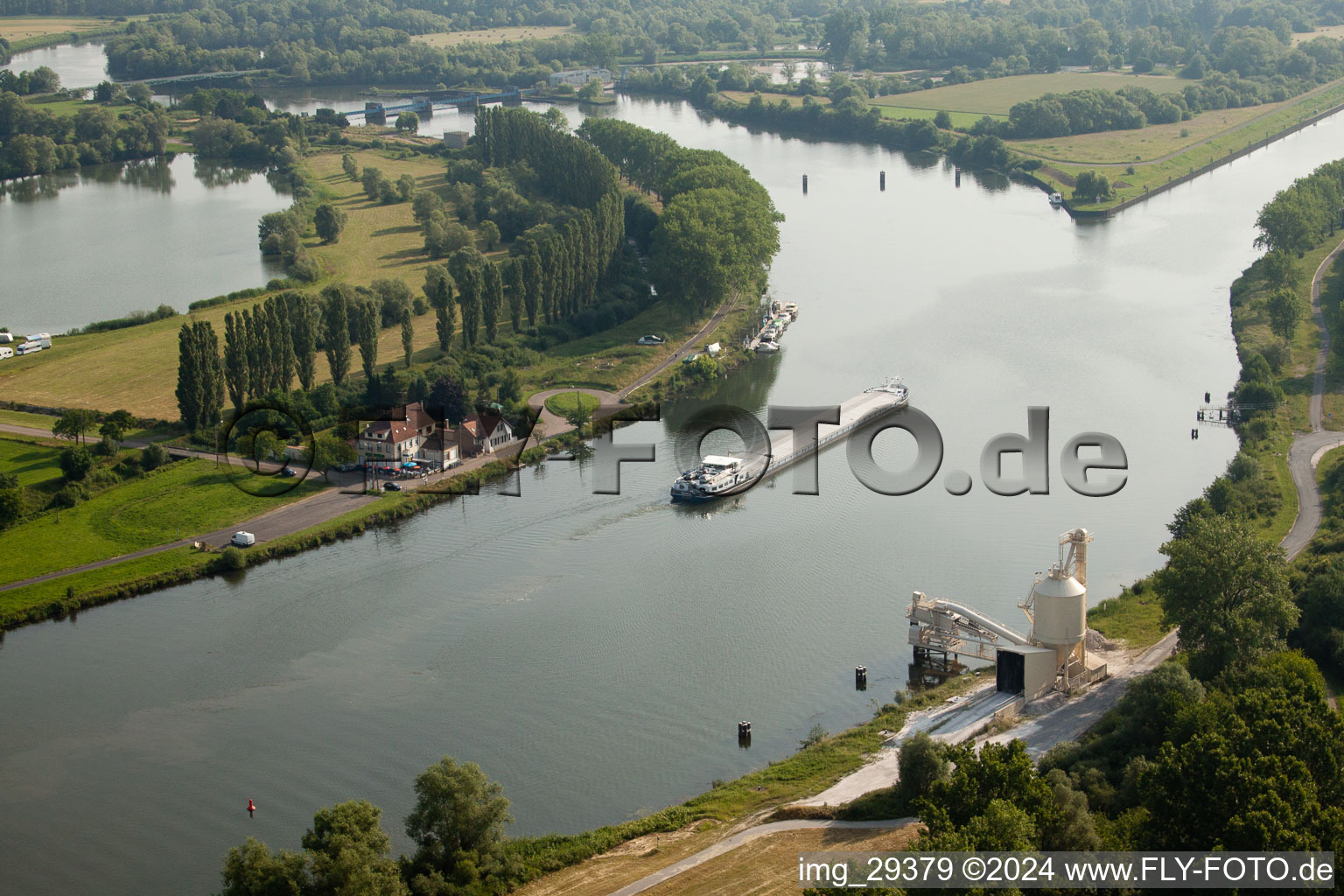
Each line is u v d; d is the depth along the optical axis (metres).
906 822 164.25
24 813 180.00
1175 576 197.12
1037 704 197.12
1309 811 143.12
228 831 175.25
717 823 169.38
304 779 186.00
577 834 170.50
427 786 159.50
